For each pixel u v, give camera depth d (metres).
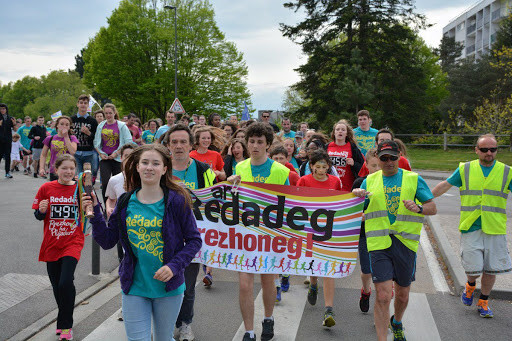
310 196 4.92
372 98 36.06
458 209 12.52
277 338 4.89
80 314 5.51
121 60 42.44
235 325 5.22
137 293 3.32
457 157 27.20
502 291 6.11
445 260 7.51
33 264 7.08
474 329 5.19
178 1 42.75
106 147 9.98
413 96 40.97
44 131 17.36
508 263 5.54
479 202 5.57
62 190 4.90
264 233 4.99
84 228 4.97
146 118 46.03
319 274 4.96
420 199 4.52
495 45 40.69
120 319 5.32
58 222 4.88
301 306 5.82
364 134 9.09
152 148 3.37
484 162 5.63
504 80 37.88
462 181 5.71
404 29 38.44
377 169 5.41
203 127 6.56
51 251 4.88
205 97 42.72
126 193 3.44
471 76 43.44
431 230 9.70
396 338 4.68
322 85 41.00
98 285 6.43
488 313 5.51
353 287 6.58
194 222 3.51
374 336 4.98
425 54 54.78
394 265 4.52
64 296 4.72
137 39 42.28
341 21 37.53
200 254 5.01
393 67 39.50
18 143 19.75
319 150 5.79
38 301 5.73
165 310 3.39
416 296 6.18
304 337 4.93
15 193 13.40
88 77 50.12
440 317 5.52
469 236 5.64
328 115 37.84
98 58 43.12
